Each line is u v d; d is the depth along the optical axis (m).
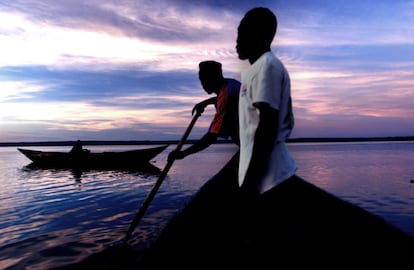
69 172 17.25
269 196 1.58
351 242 2.12
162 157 34.03
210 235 2.62
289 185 1.61
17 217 6.77
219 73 2.88
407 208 8.33
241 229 1.85
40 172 17.38
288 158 1.58
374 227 2.16
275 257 1.91
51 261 4.14
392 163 23.81
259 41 1.55
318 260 1.93
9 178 14.55
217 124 2.74
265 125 1.38
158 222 6.11
